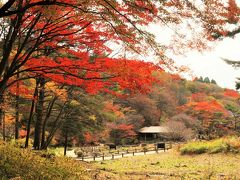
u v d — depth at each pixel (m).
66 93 15.72
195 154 26.70
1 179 6.84
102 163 25.48
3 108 15.10
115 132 51.81
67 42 9.72
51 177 8.10
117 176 11.84
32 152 11.18
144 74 8.30
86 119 24.33
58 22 8.73
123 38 7.26
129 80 8.48
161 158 28.52
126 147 49.81
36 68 8.84
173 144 45.56
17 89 12.98
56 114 24.02
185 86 85.31
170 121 57.69
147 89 8.80
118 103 57.91
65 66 8.64
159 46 7.17
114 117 28.03
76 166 10.52
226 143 25.20
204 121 55.62
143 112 65.00
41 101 16.31
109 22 7.14
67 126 24.36
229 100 72.81
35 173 7.96
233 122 51.06
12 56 12.01
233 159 21.64
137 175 13.51
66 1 7.11
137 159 29.58
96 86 9.46
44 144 18.48
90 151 39.69
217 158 23.36
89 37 8.79
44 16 8.74
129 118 57.84
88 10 7.00
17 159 8.85
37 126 16.55
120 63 8.16
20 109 18.91
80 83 9.30
